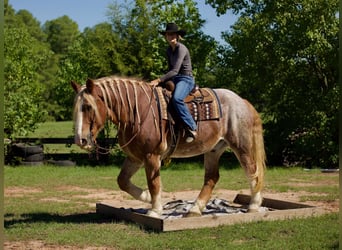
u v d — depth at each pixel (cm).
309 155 1961
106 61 1956
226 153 2284
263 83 1986
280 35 1889
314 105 1900
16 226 831
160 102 825
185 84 830
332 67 1911
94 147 787
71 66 2312
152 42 1964
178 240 723
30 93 2053
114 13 2039
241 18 1961
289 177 1608
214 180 888
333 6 1809
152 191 829
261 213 856
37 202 1109
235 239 737
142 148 816
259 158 895
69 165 1969
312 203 1077
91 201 1134
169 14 2033
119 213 891
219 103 873
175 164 2000
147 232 780
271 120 2045
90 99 771
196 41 2072
